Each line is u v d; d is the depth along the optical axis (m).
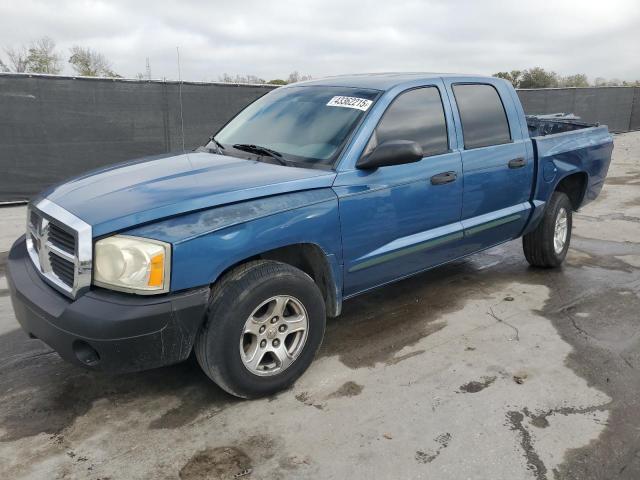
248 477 2.61
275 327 3.20
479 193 4.38
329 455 2.76
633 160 14.79
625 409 3.15
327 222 3.34
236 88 10.21
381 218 3.66
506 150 4.61
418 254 4.02
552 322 4.33
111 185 3.24
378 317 4.42
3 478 2.59
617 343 3.97
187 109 9.77
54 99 8.62
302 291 3.23
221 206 2.96
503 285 5.17
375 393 3.32
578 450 2.80
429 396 3.29
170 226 2.78
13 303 3.19
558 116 8.54
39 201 3.27
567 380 3.46
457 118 4.27
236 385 3.07
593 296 4.88
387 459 2.73
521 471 2.65
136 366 2.75
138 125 9.38
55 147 8.78
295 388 3.37
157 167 3.63
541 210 5.12
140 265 2.68
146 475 2.62
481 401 3.23
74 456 2.75
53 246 2.93
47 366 3.61
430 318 4.40
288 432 2.95
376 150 3.48
